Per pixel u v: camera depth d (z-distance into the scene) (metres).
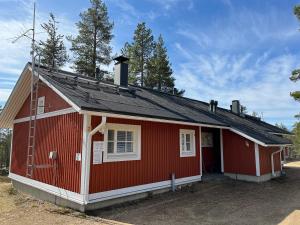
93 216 7.69
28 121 11.70
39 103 10.82
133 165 9.45
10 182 14.52
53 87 9.28
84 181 7.91
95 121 8.43
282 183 13.76
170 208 8.62
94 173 8.18
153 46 33.31
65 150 8.89
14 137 12.84
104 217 7.63
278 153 16.89
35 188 10.37
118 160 8.94
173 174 11.09
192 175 12.34
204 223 7.18
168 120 10.21
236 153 14.62
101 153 8.44
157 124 10.64
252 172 13.94
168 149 11.09
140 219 7.48
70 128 8.82
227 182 13.42
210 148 15.70
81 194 7.94
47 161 9.74
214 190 11.51
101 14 29.55
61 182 8.86
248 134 13.88
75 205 8.28
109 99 9.67
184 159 11.96
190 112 13.68
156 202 9.31
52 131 9.71
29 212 8.34
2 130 20.78
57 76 10.66
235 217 7.72
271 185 13.00
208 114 15.72
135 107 9.86
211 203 9.31
